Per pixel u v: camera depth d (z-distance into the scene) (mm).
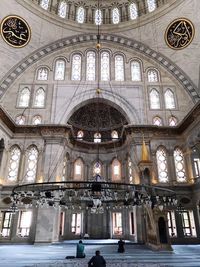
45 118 20375
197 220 17656
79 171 25344
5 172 18578
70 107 20844
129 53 23328
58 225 18375
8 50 20781
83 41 23156
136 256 11156
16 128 19734
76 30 23234
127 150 24188
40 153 19219
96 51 23328
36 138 19750
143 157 17109
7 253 12391
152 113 20859
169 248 12992
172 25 21812
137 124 20000
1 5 19828
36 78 21844
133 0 24156
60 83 21656
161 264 8727
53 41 22656
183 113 20859
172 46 22062
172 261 9492
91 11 24484
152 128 19797
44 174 18234
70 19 23531
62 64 22750
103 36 23391
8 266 8531
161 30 22344
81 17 24266
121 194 13117
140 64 22922
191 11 20484
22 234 17609
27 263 9211
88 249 14367
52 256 11336
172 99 21625
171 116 20781
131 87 21734
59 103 20922
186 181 19031
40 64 22484
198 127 17516
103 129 27000
